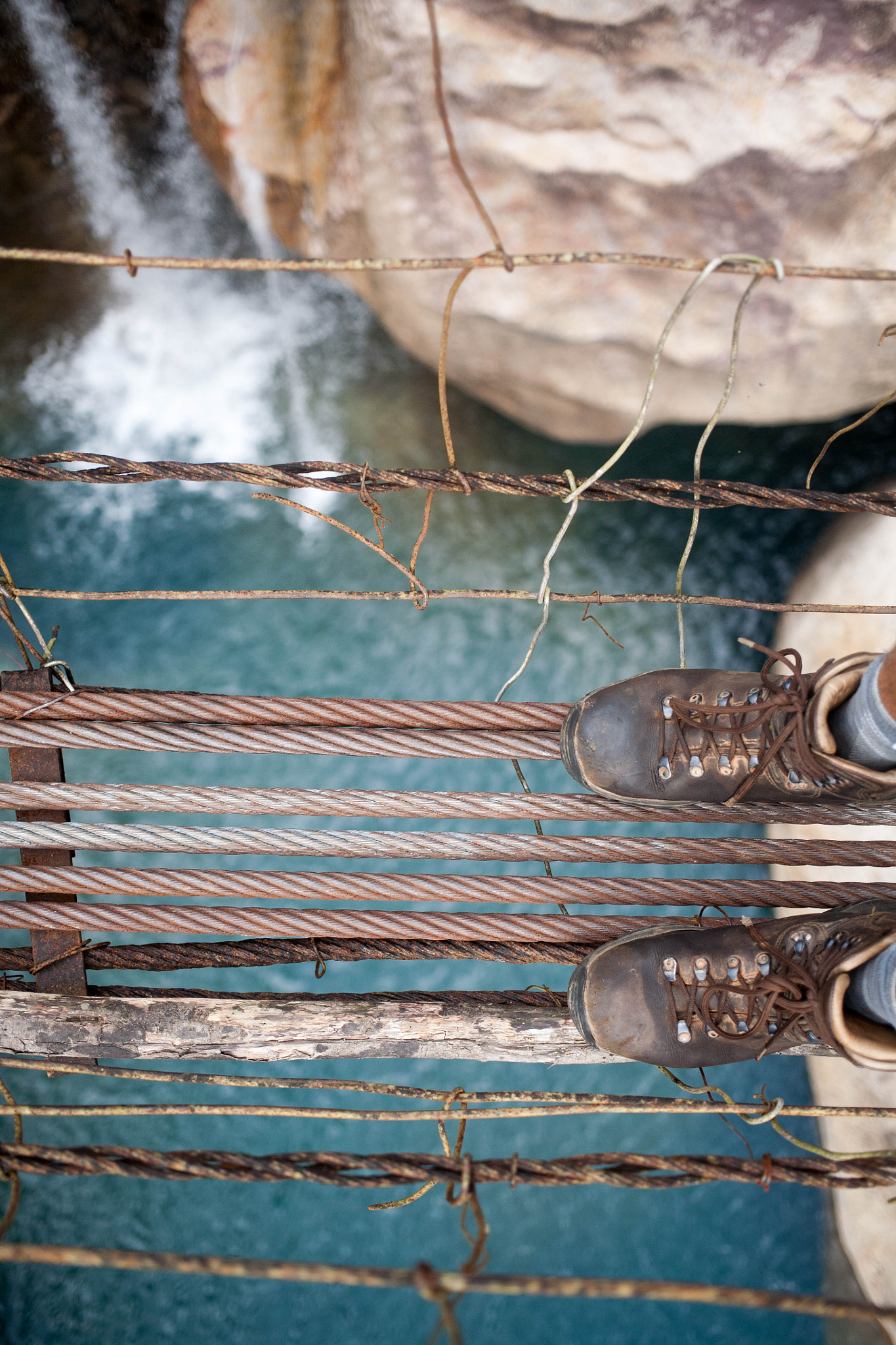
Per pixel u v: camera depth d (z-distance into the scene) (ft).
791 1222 9.00
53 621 11.21
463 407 11.60
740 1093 9.61
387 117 9.05
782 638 10.88
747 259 3.96
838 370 9.36
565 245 9.02
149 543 11.69
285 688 11.03
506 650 11.21
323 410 12.01
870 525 10.23
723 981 5.05
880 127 7.93
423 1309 8.77
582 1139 9.48
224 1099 9.42
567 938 5.56
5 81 11.71
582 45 8.13
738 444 10.77
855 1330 8.14
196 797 5.54
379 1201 9.09
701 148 8.32
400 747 5.63
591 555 11.44
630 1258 8.88
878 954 4.61
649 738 5.24
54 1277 8.71
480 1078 9.62
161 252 12.32
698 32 7.87
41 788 5.54
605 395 10.03
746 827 10.15
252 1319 8.67
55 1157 4.50
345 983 9.96
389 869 10.20
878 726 4.59
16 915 5.49
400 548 11.53
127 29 11.11
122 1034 5.54
